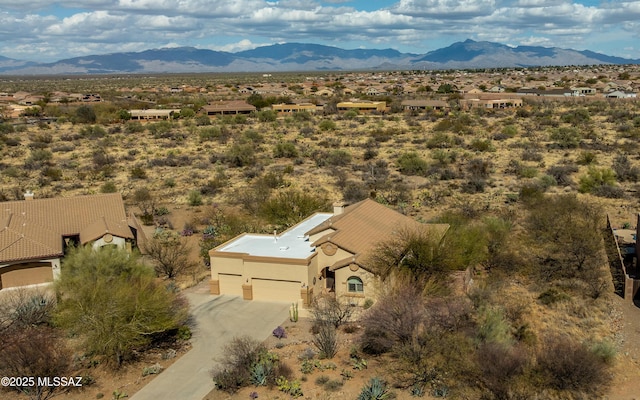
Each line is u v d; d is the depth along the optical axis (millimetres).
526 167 64688
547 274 32062
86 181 66312
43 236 34375
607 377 21016
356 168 70000
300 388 21516
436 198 52781
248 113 151875
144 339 24922
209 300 31547
